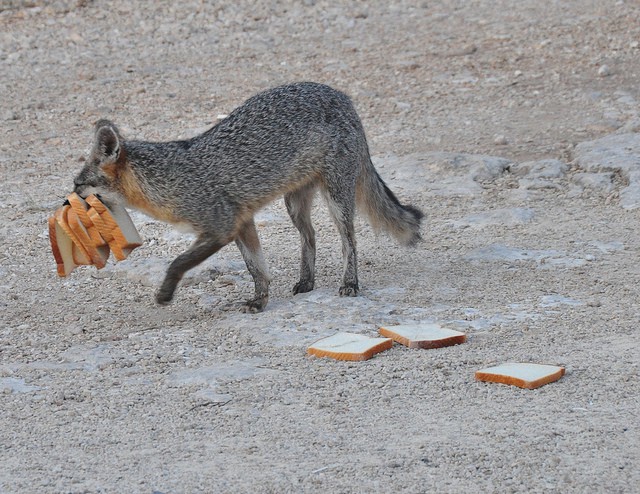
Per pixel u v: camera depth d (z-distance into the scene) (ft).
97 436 28.09
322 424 28.48
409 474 25.29
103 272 44.19
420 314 37.88
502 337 35.22
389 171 57.62
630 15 85.46
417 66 77.20
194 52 82.94
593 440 26.96
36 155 62.18
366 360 33.30
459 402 29.81
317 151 40.40
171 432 28.22
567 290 40.11
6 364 34.06
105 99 72.18
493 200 53.11
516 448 26.58
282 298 41.45
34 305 40.73
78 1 93.56
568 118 65.51
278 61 79.87
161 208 38.60
